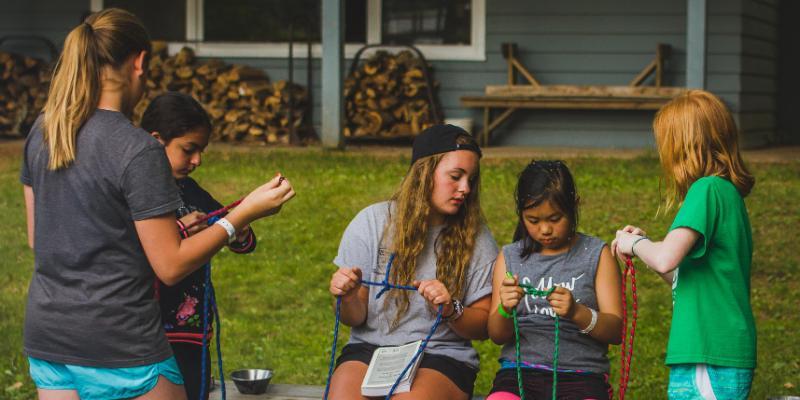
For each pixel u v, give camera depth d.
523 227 4.16
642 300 7.77
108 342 3.26
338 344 7.09
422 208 4.22
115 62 3.35
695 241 3.67
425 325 4.26
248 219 3.44
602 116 14.66
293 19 14.84
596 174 11.28
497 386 4.06
